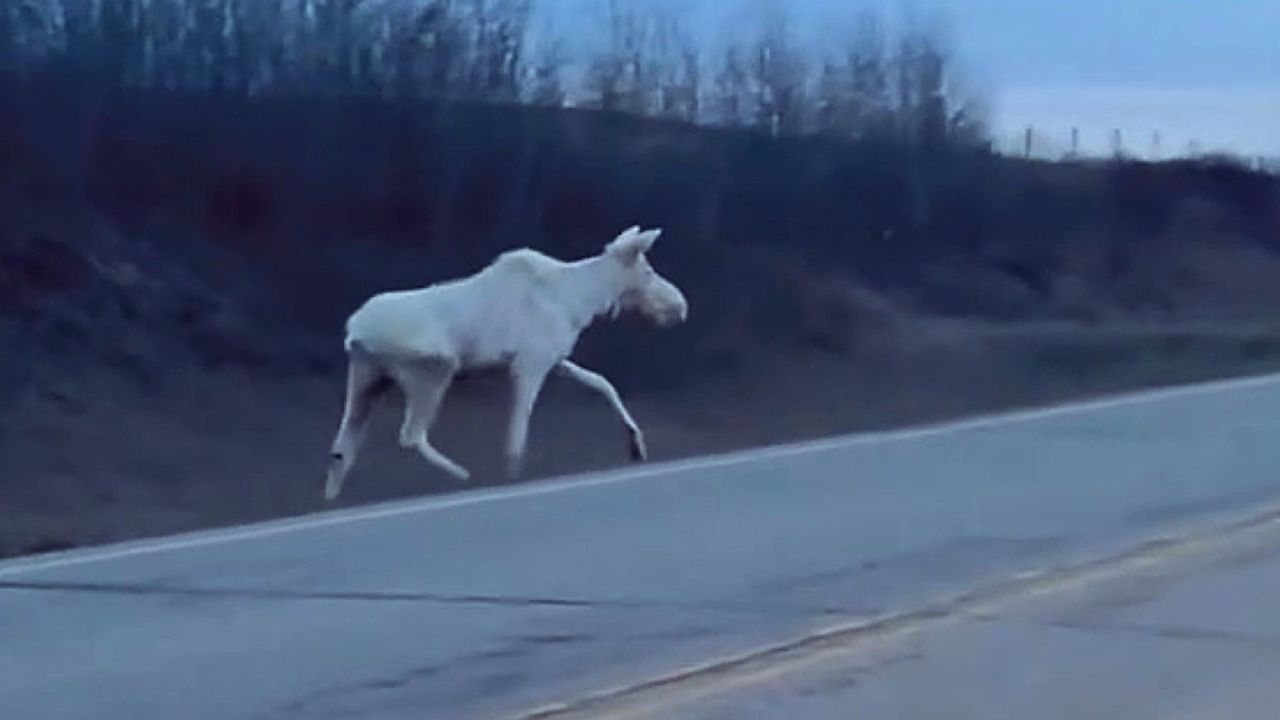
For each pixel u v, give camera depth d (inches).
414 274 1460.4
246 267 1380.4
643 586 432.8
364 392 793.6
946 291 1991.9
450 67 1578.5
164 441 1113.4
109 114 1376.7
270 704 322.7
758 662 355.9
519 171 1583.4
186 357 1238.9
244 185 1428.4
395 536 498.9
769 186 1862.7
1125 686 343.3
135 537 614.2
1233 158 2763.3
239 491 991.0
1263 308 2337.6
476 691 332.5
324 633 378.6
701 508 557.9
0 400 1095.0
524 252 820.0
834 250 1926.7
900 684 341.7
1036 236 2287.2
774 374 1536.7
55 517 866.8
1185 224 2583.7
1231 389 1006.4
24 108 1326.3
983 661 360.5
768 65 1931.6
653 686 336.2
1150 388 1262.3
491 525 520.4
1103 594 428.8
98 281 1261.1
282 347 1305.4
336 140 1487.5
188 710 318.3
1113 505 569.6
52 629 379.2
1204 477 637.9
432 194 1521.9
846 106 2026.3
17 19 1347.2
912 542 498.9
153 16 1425.9
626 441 1085.8
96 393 1145.4
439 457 784.3
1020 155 2341.3
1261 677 351.9
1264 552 486.9
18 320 1191.6
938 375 1632.6
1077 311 2113.7
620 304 826.2
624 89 1774.1
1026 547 492.4
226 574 439.2
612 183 1657.2
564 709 319.0
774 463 668.1
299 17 1504.7
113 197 1366.9
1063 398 1332.4
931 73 2108.8
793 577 446.6
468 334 786.2
